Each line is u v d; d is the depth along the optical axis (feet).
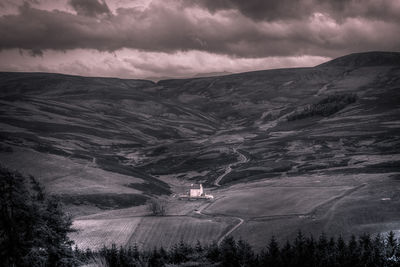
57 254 89.76
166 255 182.60
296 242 179.63
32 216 85.10
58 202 99.96
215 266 157.79
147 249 241.14
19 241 81.46
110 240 263.08
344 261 151.53
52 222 94.12
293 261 157.48
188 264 161.68
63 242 96.84
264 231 262.47
